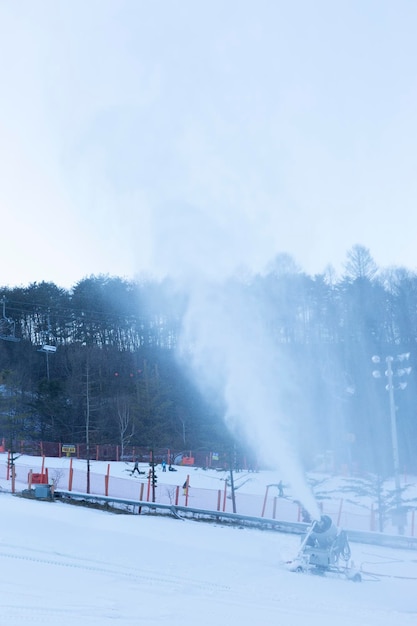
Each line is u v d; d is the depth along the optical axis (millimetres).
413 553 23000
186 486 30516
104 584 11914
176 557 15758
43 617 9211
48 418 59406
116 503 28547
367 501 35906
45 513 22078
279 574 15078
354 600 12852
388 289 63250
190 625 9500
